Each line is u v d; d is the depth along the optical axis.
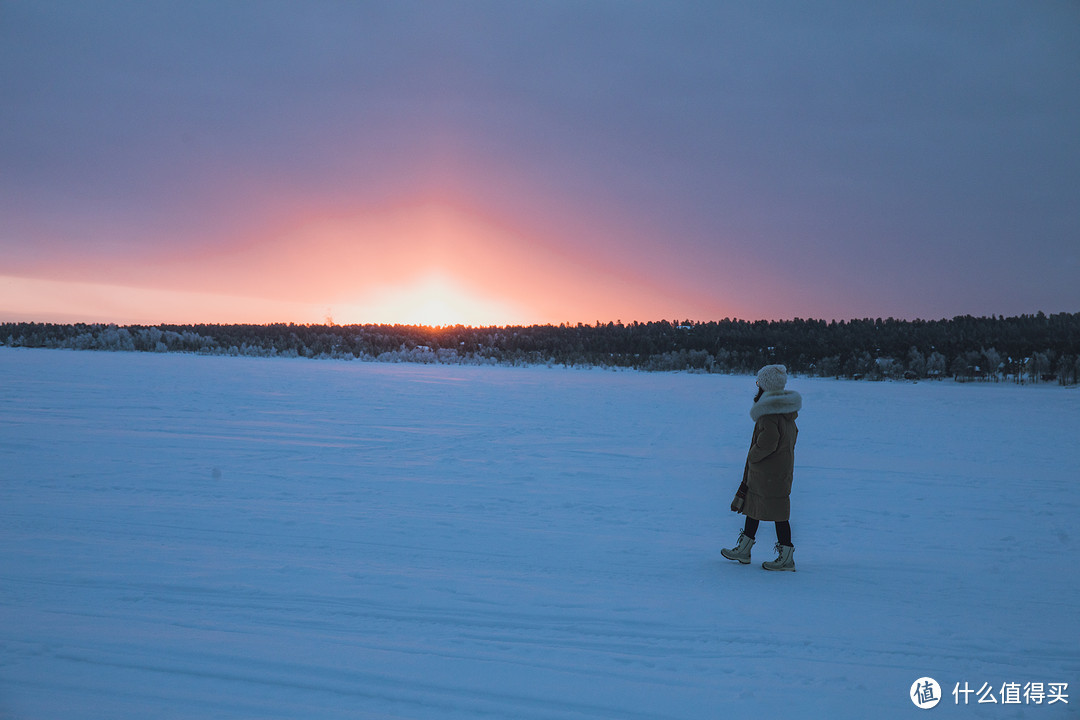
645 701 3.59
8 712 3.32
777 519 6.18
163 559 5.92
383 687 3.68
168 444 12.44
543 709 3.48
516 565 6.12
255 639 4.29
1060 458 13.07
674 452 13.47
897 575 6.05
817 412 21.53
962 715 3.50
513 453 12.88
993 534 7.60
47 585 5.19
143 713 3.34
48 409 16.73
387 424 16.33
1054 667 4.13
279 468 10.62
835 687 3.80
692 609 5.04
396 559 6.19
